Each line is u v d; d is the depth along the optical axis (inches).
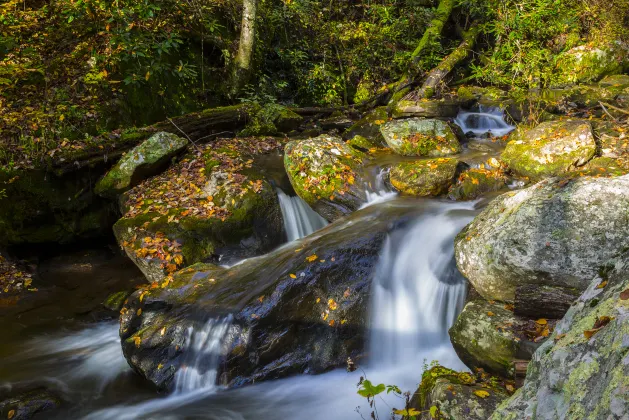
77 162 277.6
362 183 268.2
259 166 290.8
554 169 248.7
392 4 468.4
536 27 407.5
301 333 182.4
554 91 366.9
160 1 340.2
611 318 77.2
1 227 259.1
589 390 70.4
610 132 275.0
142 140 302.7
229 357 178.1
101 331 222.7
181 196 267.7
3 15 297.0
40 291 253.1
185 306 193.8
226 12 407.8
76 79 301.9
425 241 207.5
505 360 139.6
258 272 203.0
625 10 433.4
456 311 182.4
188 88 358.3
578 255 142.8
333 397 169.3
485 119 363.9
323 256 197.8
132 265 277.6
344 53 451.5
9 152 266.5
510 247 151.3
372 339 187.6
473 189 252.7
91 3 308.5
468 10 478.9
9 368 195.5
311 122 378.6
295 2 442.9
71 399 178.9
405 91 412.5
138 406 175.0
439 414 121.9
